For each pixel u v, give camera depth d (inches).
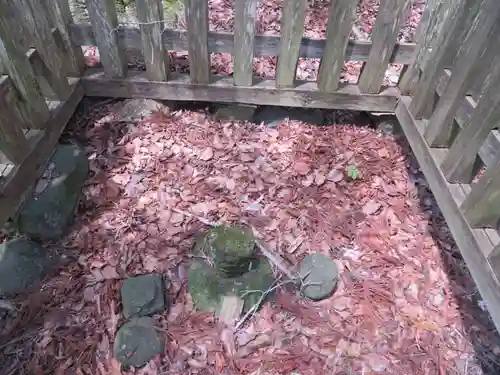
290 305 86.8
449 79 84.2
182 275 90.2
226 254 83.8
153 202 100.8
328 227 99.4
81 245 92.7
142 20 99.3
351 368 79.7
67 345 79.7
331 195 105.4
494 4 69.7
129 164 107.3
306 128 120.2
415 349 82.4
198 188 104.3
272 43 104.1
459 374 79.9
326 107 117.1
